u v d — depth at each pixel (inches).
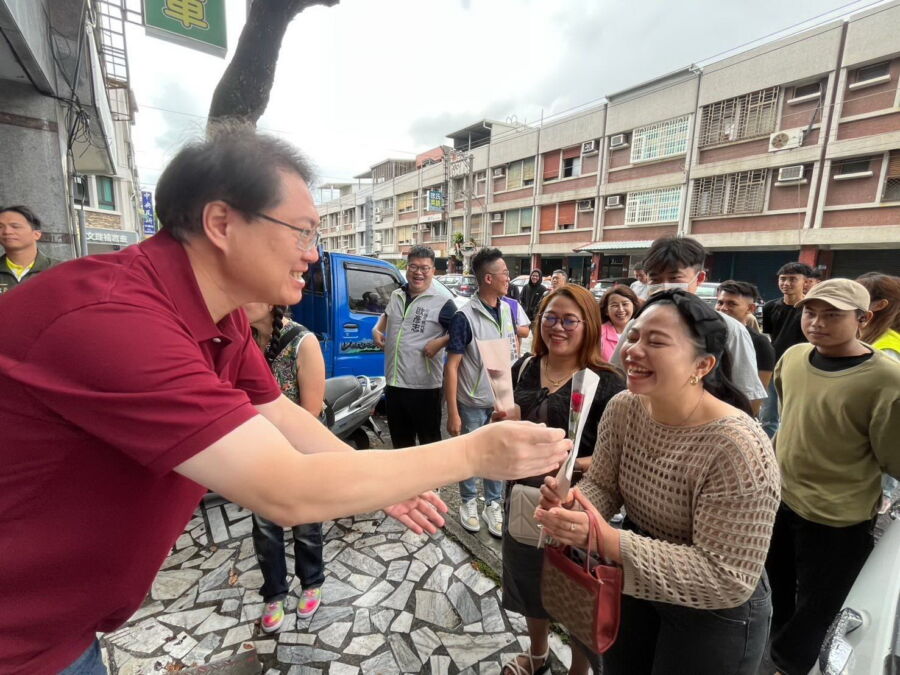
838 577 69.2
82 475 27.7
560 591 47.1
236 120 32.7
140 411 24.8
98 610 32.0
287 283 32.4
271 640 76.7
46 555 28.4
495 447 31.9
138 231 823.7
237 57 113.5
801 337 153.9
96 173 350.0
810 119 528.1
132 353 24.8
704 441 45.5
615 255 762.8
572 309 68.9
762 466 42.7
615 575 43.9
